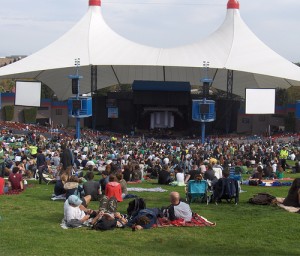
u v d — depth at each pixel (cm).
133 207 1181
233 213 1290
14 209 1307
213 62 5906
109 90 8769
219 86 7344
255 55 6147
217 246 983
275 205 1385
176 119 6538
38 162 2070
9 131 5122
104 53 6091
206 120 5016
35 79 6875
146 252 930
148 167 2367
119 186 1379
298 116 6050
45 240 983
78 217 1123
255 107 5322
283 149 3391
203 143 4538
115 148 3497
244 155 3003
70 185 1398
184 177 1903
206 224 1142
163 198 1542
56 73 6762
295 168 2547
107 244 975
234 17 6556
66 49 6181
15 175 1653
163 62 5847
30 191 1659
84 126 6731
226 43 6303
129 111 6456
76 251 916
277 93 7819
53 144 3475
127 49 6212
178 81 6856
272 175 2150
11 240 977
